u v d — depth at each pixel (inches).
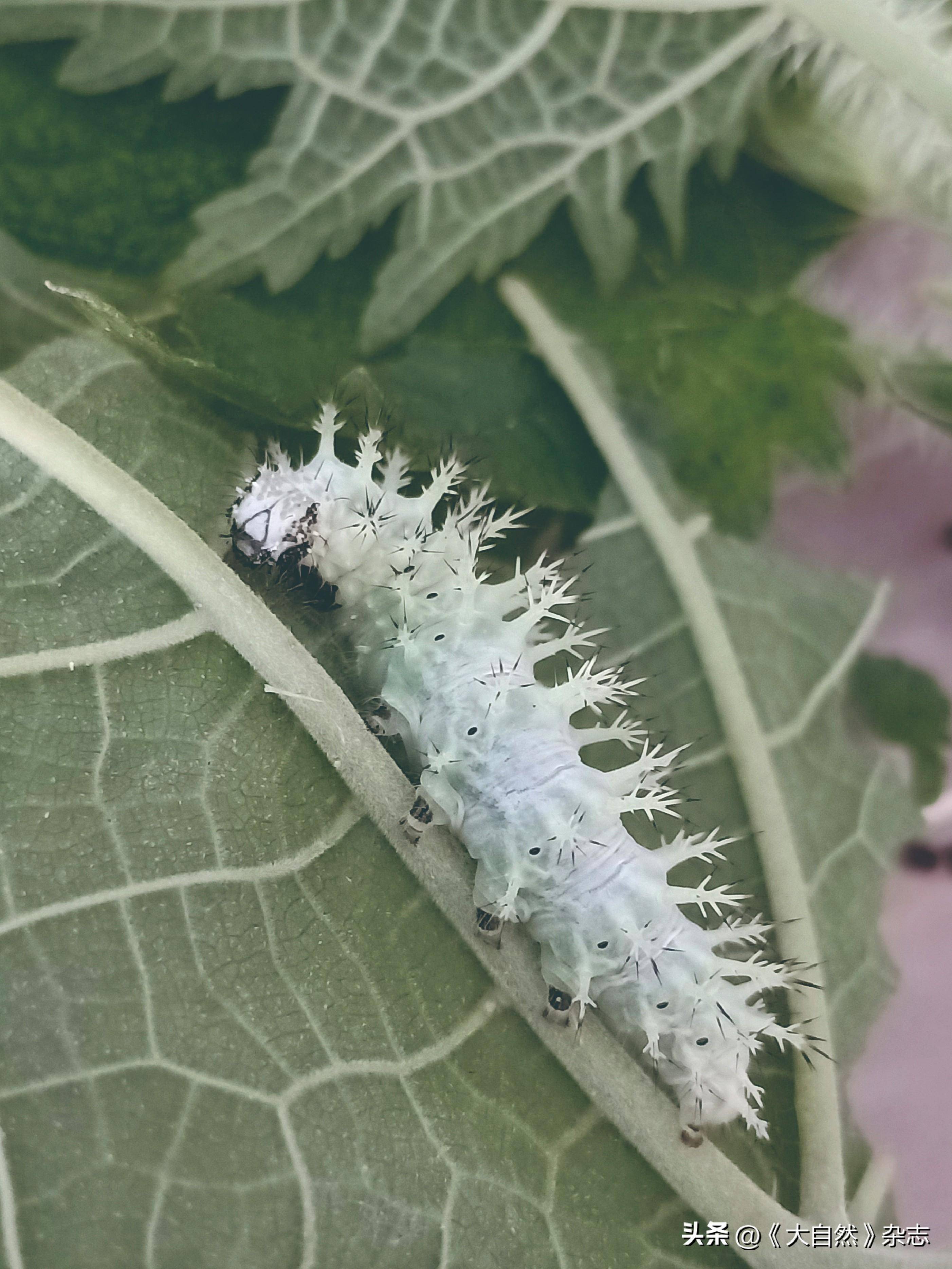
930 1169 2.6
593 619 2.7
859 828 2.8
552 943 2.2
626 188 2.8
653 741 2.6
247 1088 2.0
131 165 2.6
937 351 2.9
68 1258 1.8
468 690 2.2
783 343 2.9
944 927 2.8
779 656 2.8
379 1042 2.0
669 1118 2.2
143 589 2.1
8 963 1.9
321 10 2.5
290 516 2.2
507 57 2.6
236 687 2.1
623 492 2.8
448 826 2.2
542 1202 2.1
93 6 2.5
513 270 2.7
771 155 2.8
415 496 2.7
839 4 2.6
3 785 2.0
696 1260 2.2
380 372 2.7
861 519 2.9
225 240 2.6
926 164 2.7
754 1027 2.2
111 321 2.4
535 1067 2.2
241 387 2.5
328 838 2.1
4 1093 1.9
